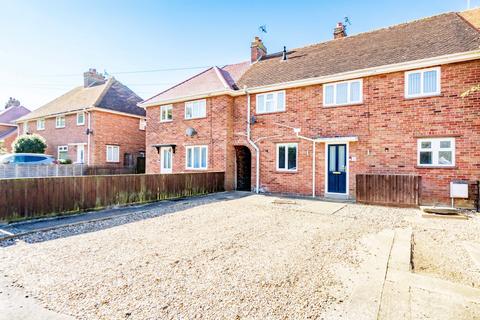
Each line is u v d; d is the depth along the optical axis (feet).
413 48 36.73
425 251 16.69
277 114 45.11
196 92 52.29
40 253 16.43
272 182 45.37
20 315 9.86
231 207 32.09
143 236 20.04
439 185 32.12
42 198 26.32
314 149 41.14
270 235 20.07
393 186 31.99
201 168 52.01
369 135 36.88
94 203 30.55
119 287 11.91
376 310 9.91
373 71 35.86
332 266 14.10
